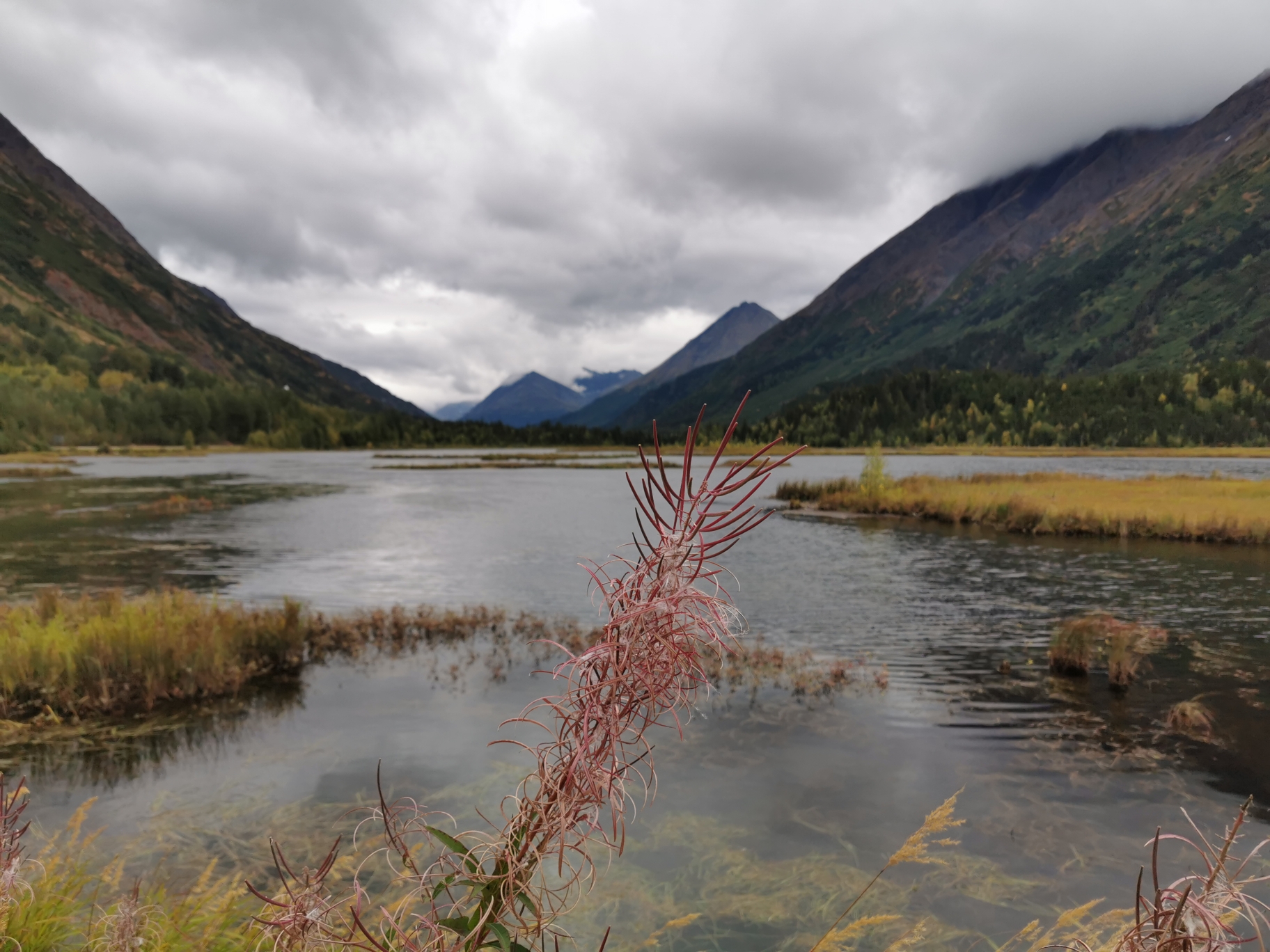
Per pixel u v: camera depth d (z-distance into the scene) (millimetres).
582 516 41250
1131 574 22578
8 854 2828
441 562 24859
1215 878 1526
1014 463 125125
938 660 13219
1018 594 19562
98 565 23922
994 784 8102
